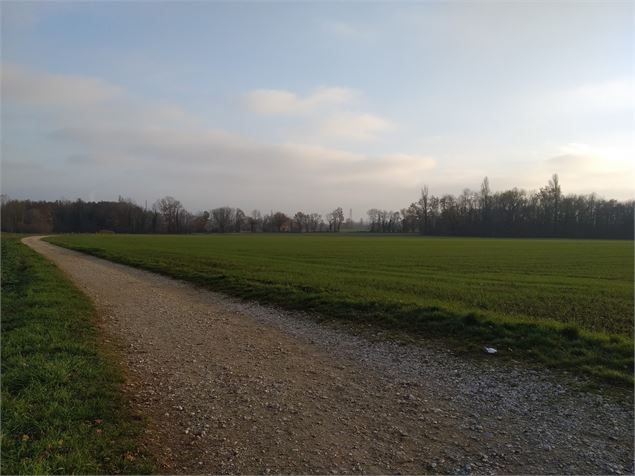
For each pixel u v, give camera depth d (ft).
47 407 19.10
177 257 119.85
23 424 17.63
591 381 23.76
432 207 481.46
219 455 16.69
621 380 23.47
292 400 22.21
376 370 27.07
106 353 29.04
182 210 507.30
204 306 50.01
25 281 62.54
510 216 422.00
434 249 184.03
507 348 29.84
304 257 129.59
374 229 554.87
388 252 160.04
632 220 372.58
